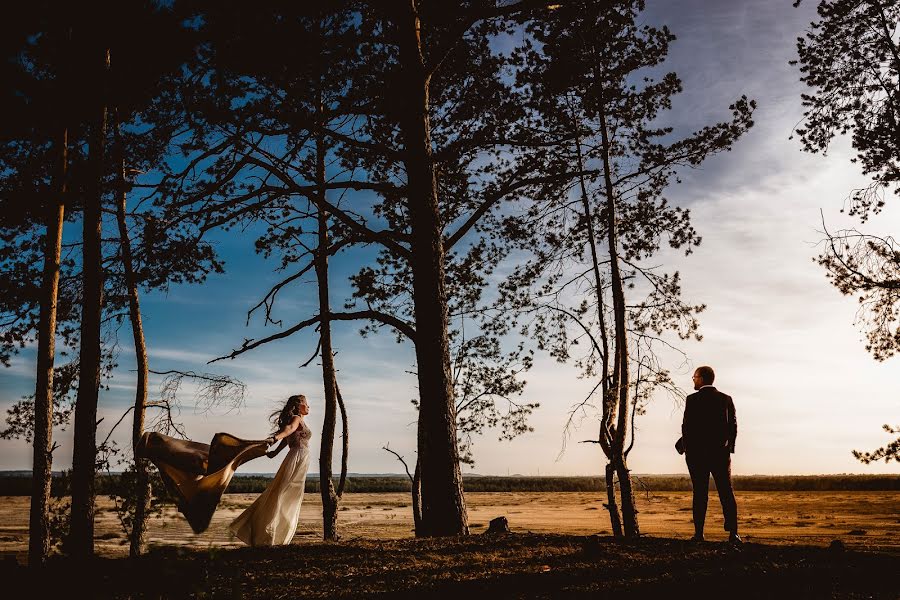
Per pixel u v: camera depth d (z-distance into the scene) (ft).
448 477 35.19
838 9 43.75
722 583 20.90
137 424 49.01
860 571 22.17
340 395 64.90
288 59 37.37
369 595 20.17
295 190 39.91
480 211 40.04
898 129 41.45
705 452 27.43
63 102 38.42
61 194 40.75
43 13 36.83
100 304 41.75
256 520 28.53
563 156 46.83
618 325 51.08
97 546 67.36
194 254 43.11
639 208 53.98
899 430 34.81
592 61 50.65
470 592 20.27
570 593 20.06
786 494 285.23
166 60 37.04
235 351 40.63
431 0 41.22
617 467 49.62
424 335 36.99
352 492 361.10
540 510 173.58
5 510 144.97
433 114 48.29
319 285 61.36
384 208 53.88
